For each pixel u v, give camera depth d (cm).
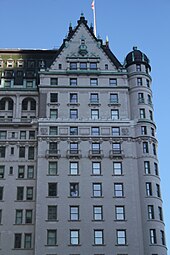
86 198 8400
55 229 8100
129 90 9606
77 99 9444
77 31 10231
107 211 8294
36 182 8644
